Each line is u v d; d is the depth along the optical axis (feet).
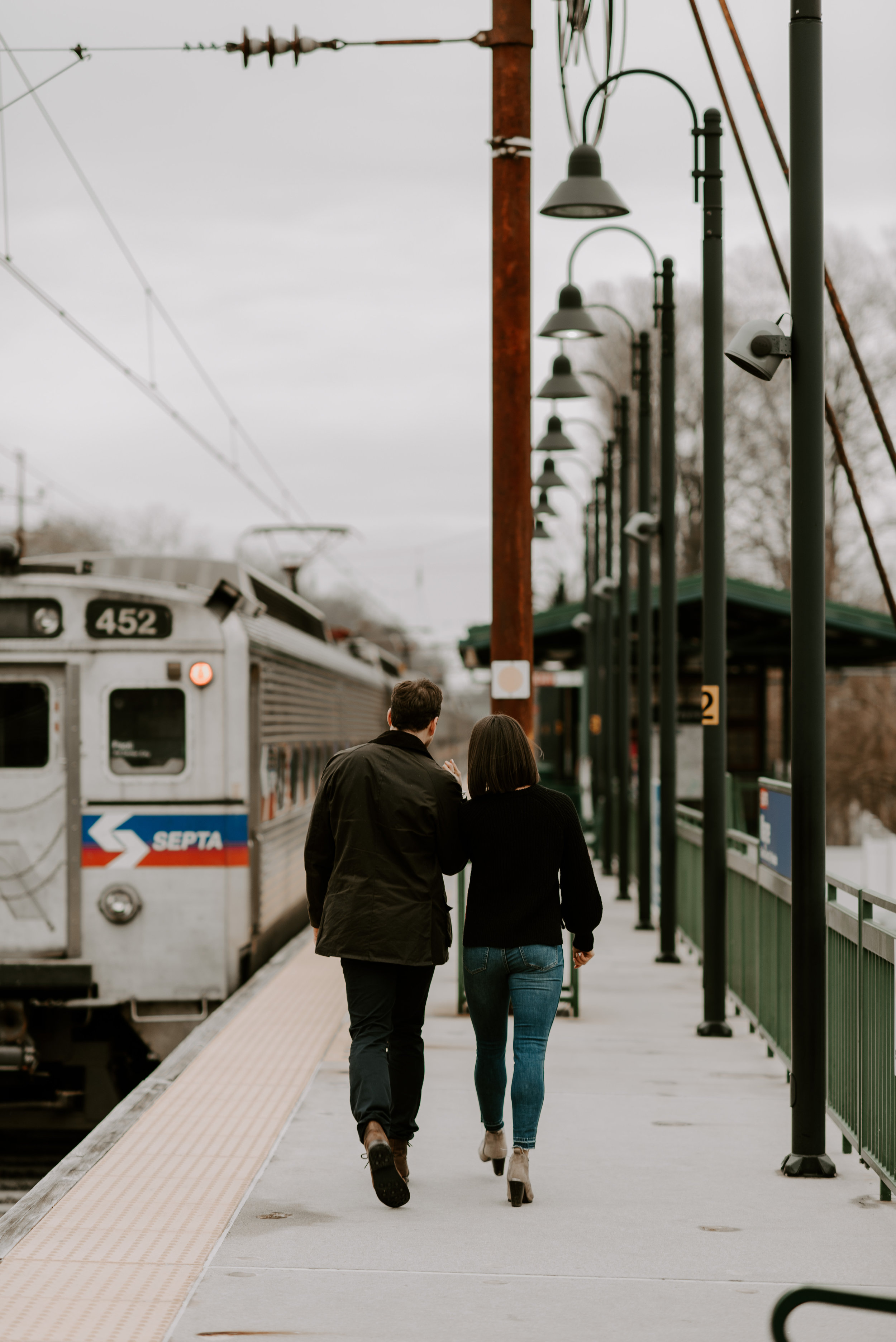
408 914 19.54
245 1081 27.53
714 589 34.71
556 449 70.69
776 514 157.28
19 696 37.17
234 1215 19.40
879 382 150.71
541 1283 16.92
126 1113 25.82
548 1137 24.18
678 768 92.89
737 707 93.76
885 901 20.44
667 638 46.62
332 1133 23.70
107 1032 37.24
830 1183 21.49
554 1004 20.13
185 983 36.60
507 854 20.04
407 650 231.71
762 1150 23.36
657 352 160.86
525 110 34.06
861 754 179.83
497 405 34.32
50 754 36.96
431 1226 19.04
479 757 20.27
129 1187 20.67
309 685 53.67
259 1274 17.11
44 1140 36.88
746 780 92.99
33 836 36.76
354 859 19.70
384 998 19.76
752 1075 29.60
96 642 37.06
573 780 115.85
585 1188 21.01
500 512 34.32
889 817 184.75
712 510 34.83
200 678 37.04
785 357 22.21
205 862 36.83
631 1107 26.55
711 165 35.06
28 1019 36.65
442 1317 15.78
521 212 34.06
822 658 22.08
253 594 43.70
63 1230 18.72
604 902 67.46
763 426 159.02
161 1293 16.43
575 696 116.16
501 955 20.08
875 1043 21.24
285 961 42.91
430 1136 24.03
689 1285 16.92
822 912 22.00
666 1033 34.65
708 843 34.63
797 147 22.20
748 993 35.19
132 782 36.88
